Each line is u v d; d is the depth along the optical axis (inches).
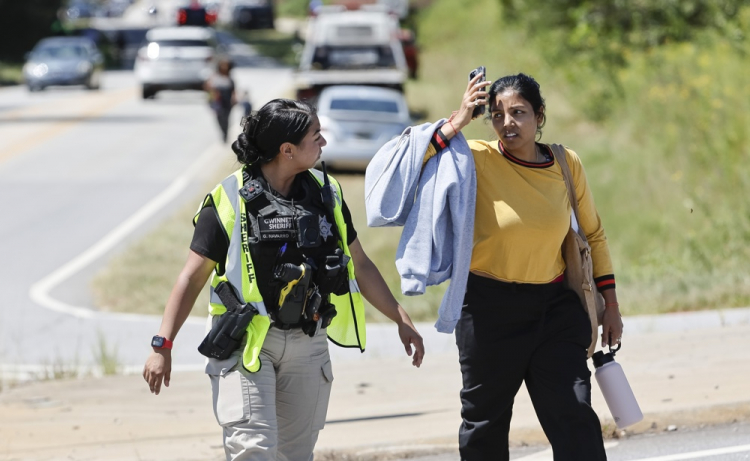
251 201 627.2
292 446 661.9
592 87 3344.0
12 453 935.7
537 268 677.9
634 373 1116.5
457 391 1116.5
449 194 668.1
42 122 4586.6
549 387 666.8
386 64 3870.6
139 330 1665.8
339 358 1364.4
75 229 2549.2
